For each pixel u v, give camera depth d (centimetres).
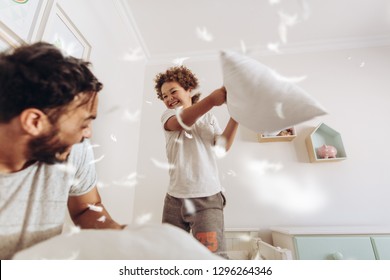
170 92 100
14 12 68
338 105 158
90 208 62
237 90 54
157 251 31
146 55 182
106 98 120
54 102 39
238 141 154
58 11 86
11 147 42
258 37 167
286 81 52
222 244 76
